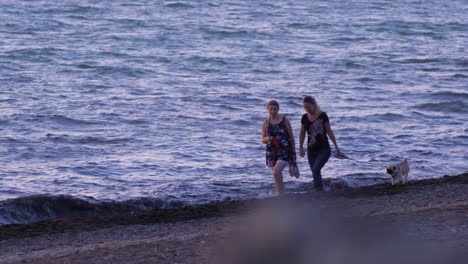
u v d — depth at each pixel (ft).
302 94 310.24
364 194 141.79
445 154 200.54
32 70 353.72
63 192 161.48
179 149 207.10
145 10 643.45
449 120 257.14
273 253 87.20
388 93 315.99
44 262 91.66
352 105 285.02
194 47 460.55
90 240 113.80
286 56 428.97
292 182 163.94
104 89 313.53
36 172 180.86
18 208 139.44
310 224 103.09
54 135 223.92
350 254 85.15
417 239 90.27
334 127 238.89
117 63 383.24
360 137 223.51
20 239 117.91
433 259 81.56
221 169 182.19
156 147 209.97
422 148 208.44
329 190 154.20
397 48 490.08
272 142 136.87
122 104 277.23
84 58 397.80
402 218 103.09
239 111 269.03
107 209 144.87
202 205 140.97
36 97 289.53
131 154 201.16
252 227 105.60
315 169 140.56
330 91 319.88
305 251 87.51
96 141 218.38
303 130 140.77
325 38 529.45
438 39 552.00
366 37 542.57
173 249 92.02
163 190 161.27
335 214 116.06
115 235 116.98
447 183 153.48
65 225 127.75
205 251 89.92
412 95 310.86
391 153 200.85
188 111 265.95
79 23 553.23
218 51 446.19
